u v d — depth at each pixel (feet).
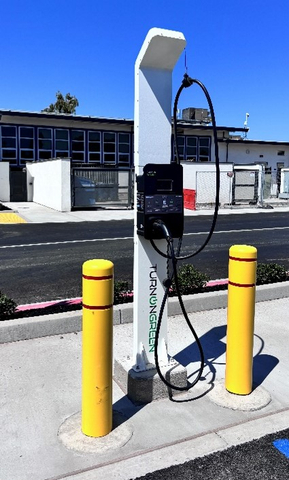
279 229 47.80
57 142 88.22
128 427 10.04
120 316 16.62
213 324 16.94
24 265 27.55
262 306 19.16
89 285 9.28
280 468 8.77
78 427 10.02
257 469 8.73
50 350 14.12
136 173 11.03
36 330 15.05
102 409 9.58
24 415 10.52
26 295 20.36
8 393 11.50
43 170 74.38
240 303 11.12
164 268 11.47
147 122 10.94
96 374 9.43
